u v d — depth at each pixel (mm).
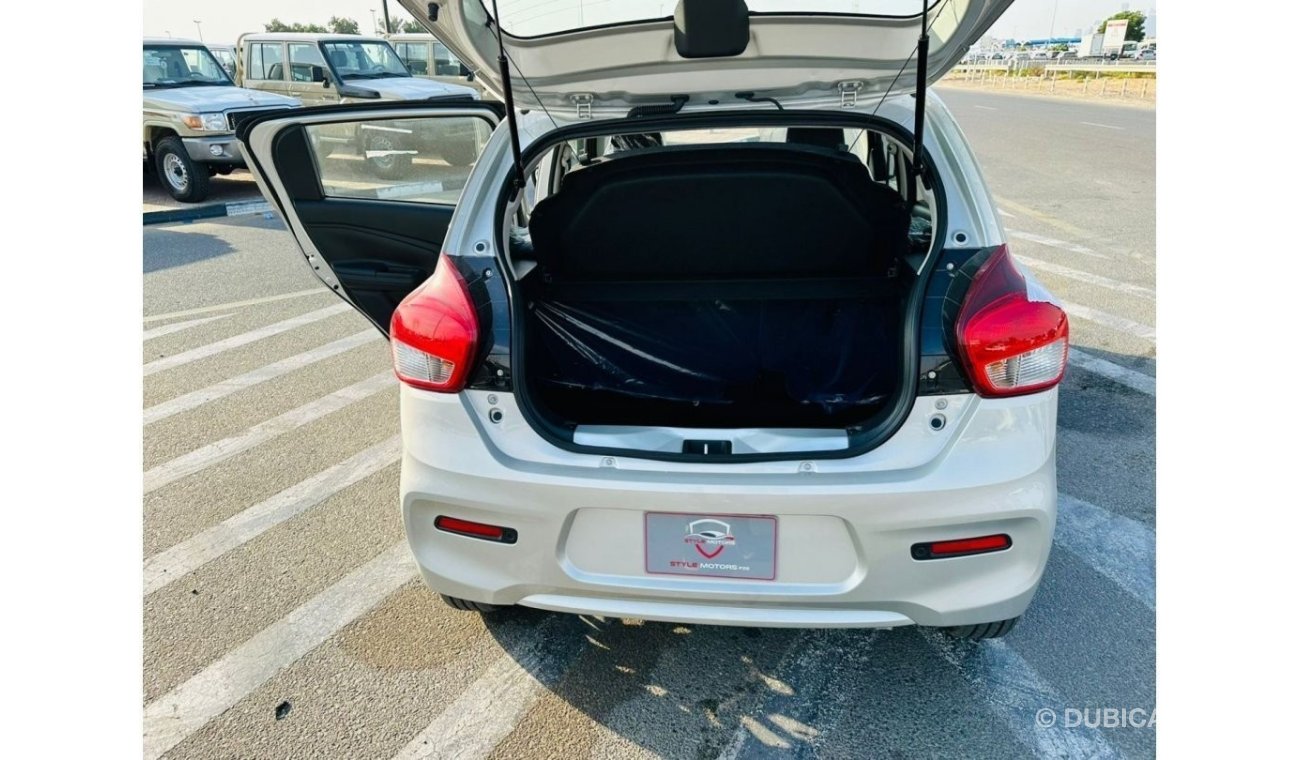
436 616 2305
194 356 4480
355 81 10617
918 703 1937
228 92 9391
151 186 10039
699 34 1819
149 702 2006
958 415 1593
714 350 2068
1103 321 4434
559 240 2043
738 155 1904
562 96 2100
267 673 2100
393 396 3906
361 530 2752
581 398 2004
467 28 1988
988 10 1749
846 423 1847
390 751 1858
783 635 2178
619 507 1650
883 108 1938
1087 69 31688
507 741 1877
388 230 2943
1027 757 1783
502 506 1696
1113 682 1976
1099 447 3082
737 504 1598
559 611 1792
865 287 2074
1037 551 1636
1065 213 7289
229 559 2590
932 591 1628
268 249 7117
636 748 1848
